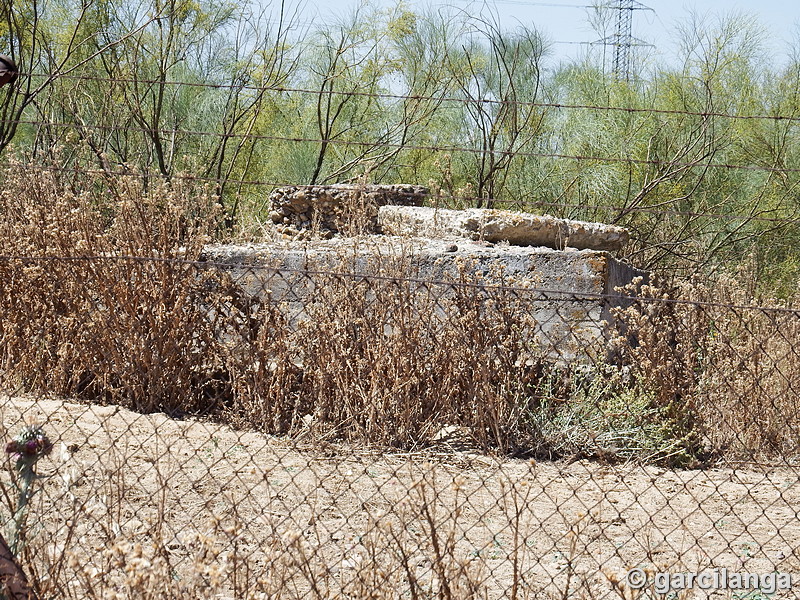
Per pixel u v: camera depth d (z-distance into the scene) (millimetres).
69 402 9234
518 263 10625
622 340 9359
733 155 26031
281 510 6492
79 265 9531
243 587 4848
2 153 19156
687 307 9844
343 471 7699
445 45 26234
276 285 9914
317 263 10227
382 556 5496
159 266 9547
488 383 8859
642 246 24469
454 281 9531
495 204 24438
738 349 9680
